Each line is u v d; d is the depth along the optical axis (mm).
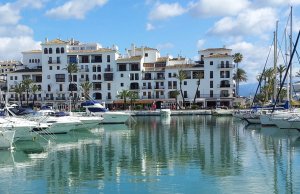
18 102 130625
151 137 49562
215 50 134125
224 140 45031
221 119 84688
